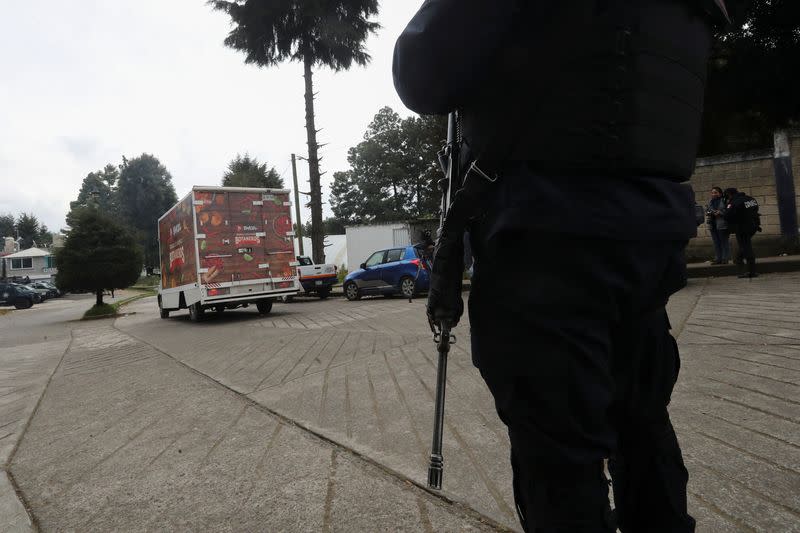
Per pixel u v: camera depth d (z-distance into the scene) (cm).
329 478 254
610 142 85
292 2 1945
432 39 95
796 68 981
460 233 103
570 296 89
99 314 1906
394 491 234
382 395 398
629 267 89
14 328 1661
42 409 455
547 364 90
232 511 229
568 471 93
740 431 261
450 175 112
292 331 880
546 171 91
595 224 86
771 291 736
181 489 257
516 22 91
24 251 7050
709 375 356
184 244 1295
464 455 269
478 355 102
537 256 90
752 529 180
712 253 1424
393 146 6738
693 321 553
